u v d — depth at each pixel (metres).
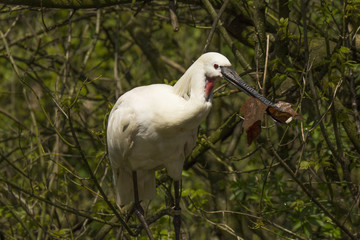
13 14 13.93
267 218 10.02
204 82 8.11
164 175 10.72
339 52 8.16
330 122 9.90
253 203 12.16
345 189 11.24
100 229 10.94
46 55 14.55
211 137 10.90
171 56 17.20
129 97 8.77
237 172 10.48
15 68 11.21
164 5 13.85
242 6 10.73
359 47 9.80
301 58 10.16
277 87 9.75
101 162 10.37
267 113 7.43
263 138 12.02
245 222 12.63
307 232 9.74
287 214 10.48
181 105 8.21
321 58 9.95
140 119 8.47
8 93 14.80
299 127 10.52
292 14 11.61
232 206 12.45
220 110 13.27
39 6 9.84
